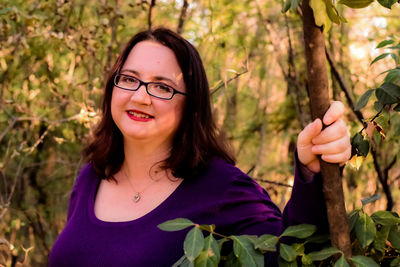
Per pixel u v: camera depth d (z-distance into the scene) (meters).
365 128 1.01
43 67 3.28
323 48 0.85
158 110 1.35
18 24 2.87
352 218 0.97
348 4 0.88
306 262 0.92
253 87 3.69
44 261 3.79
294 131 3.52
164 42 1.40
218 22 3.13
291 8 0.86
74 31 2.82
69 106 3.18
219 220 1.30
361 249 0.96
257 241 0.95
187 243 0.92
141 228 1.33
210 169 1.38
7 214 3.66
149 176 1.41
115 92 1.39
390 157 2.79
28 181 3.81
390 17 3.20
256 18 3.34
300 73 3.14
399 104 0.95
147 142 1.38
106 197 1.48
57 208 3.90
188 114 1.41
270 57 3.44
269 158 3.68
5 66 2.99
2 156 3.55
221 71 3.11
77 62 2.95
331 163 0.89
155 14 3.29
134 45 1.44
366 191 3.06
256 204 1.33
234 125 3.64
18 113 3.31
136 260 1.28
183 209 1.33
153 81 1.36
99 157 1.52
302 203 0.96
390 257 1.02
